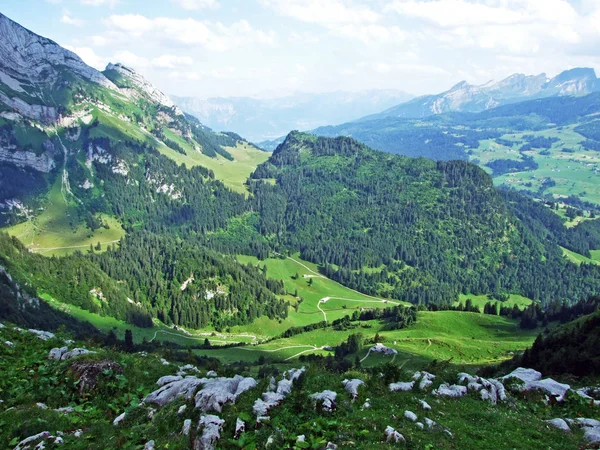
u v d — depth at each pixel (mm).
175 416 32781
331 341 193500
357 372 42094
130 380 42062
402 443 28000
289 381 37750
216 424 29531
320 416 31047
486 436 30578
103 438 31266
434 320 189625
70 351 48469
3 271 159500
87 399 38281
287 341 198000
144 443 30109
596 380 58531
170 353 69688
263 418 29891
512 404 39031
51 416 33844
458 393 38938
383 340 169125
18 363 45125
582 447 30656
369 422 30531
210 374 46281
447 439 29375
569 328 86188
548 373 70625
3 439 30469
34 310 154500
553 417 37906
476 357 144500
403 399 36156
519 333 175250
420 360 139875
